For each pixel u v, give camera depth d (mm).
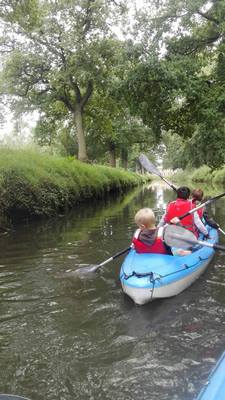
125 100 16219
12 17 13328
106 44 20531
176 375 3607
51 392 3416
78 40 20125
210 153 15883
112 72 20531
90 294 5695
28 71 21859
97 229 10891
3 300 5520
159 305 5227
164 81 14391
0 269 6984
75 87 22219
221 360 2713
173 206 7168
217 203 16859
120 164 55125
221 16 14336
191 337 4309
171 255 5844
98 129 27656
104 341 4277
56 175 15070
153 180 68188
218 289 5785
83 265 7168
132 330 4516
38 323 4770
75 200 16453
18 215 11883
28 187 12367
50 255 7938
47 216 13258
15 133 23875
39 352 4082
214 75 15234
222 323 4633
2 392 3422
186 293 5648
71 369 3756
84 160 22750
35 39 20656
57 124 27594
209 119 14195
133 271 5473
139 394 3357
